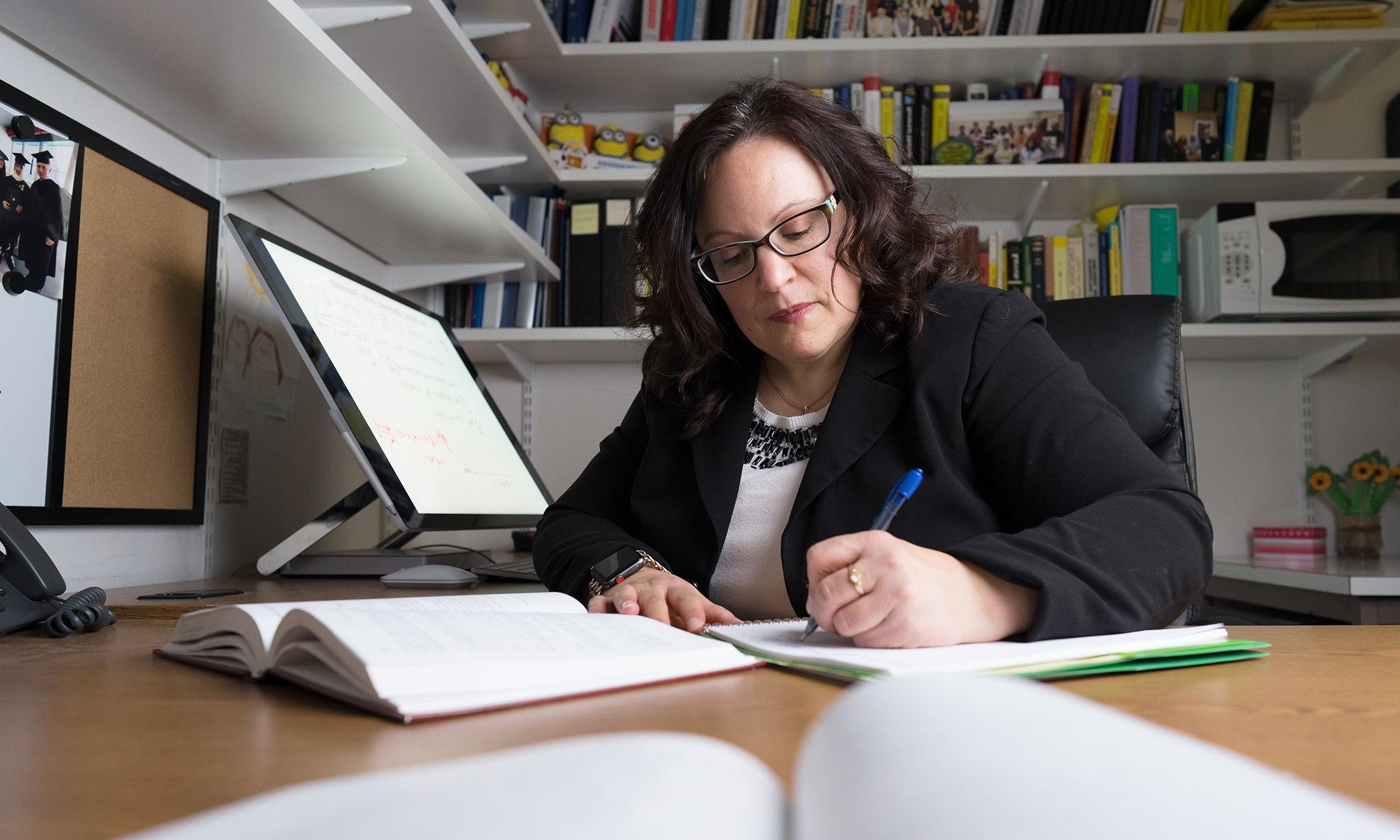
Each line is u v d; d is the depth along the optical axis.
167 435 1.39
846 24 2.38
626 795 0.23
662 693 0.54
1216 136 2.38
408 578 1.26
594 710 0.49
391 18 1.57
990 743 0.24
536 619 0.65
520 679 0.50
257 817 0.23
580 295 2.38
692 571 1.11
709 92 2.58
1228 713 0.48
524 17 2.18
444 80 1.84
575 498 1.28
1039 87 2.40
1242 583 2.29
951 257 1.15
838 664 0.56
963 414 0.98
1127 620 0.67
